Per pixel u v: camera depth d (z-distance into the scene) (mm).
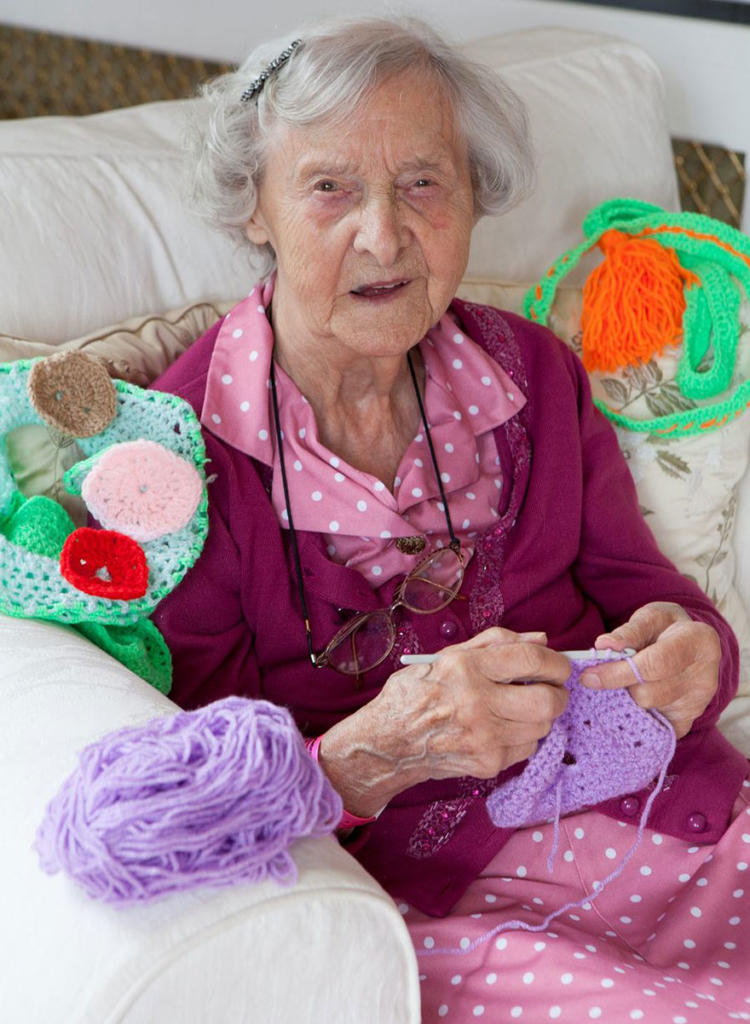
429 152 1104
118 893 752
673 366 1479
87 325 1372
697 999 996
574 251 1531
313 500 1188
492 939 1072
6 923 787
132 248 1412
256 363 1207
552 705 969
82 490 1111
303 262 1123
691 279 1484
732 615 1546
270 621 1185
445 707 958
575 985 1015
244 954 774
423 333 1168
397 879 1160
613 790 1103
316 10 2230
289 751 799
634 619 1139
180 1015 760
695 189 2127
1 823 841
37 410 1125
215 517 1173
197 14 2250
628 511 1352
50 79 2389
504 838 1160
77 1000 732
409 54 1098
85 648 1059
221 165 1169
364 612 1190
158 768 771
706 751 1230
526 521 1275
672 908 1132
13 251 1324
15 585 1095
